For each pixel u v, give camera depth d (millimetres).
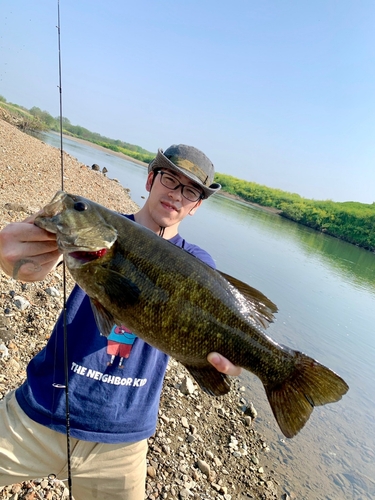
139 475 813
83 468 763
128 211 5500
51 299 1803
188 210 939
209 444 1496
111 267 707
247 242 6957
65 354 715
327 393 745
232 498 1278
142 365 789
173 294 708
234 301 752
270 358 764
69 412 735
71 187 5062
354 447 1818
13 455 728
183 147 922
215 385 734
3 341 1397
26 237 650
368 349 3109
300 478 1501
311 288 4820
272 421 1822
